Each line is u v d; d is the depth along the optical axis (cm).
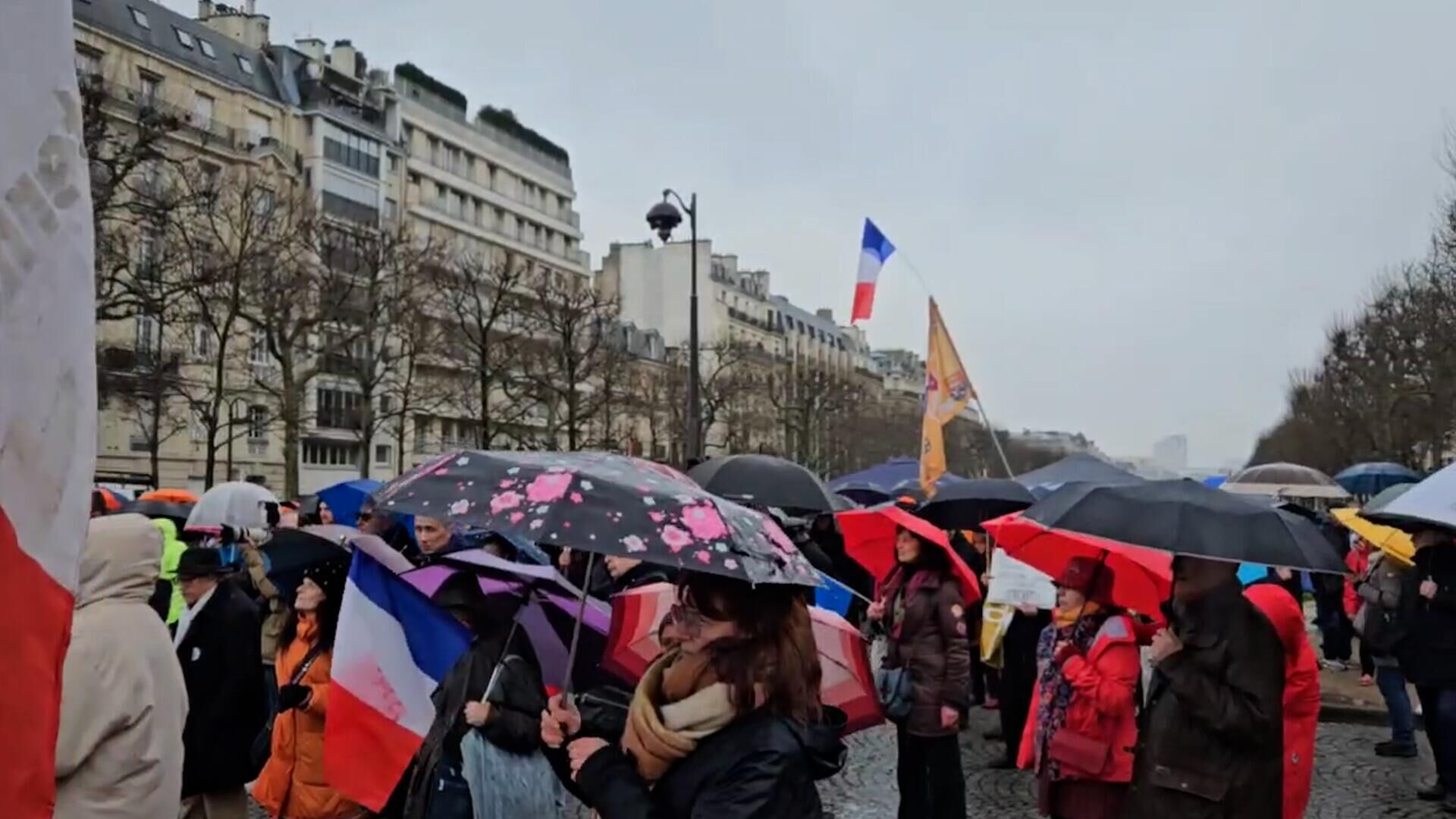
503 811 402
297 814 536
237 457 4603
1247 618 425
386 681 488
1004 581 847
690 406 2273
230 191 3331
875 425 7894
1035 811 764
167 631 384
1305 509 1195
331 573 551
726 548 283
